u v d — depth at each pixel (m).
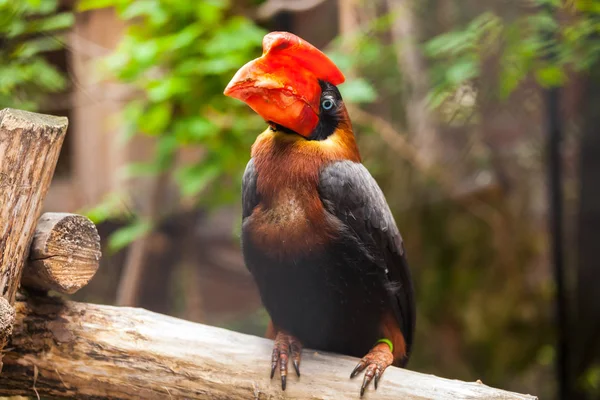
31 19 9.77
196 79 9.89
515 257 12.88
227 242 16.12
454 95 11.09
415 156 12.16
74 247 5.49
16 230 5.19
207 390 5.62
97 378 5.62
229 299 16.84
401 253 6.50
